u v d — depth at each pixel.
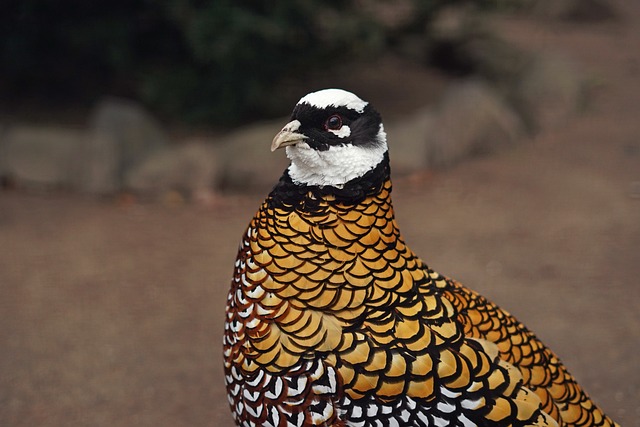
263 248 3.44
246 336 3.49
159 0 11.84
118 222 9.45
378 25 12.51
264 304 3.43
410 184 10.39
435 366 3.41
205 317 7.39
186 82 12.67
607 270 8.16
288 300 3.40
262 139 10.55
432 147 11.01
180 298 7.73
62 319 7.34
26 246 8.80
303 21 11.97
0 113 13.27
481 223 9.30
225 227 9.34
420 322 3.46
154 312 7.47
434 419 3.43
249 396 3.55
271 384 3.46
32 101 13.85
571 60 14.82
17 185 10.35
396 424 3.44
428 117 11.40
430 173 10.69
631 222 9.23
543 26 20.61
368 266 3.41
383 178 3.43
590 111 13.27
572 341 6.85
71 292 7.83
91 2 12.48
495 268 8.27
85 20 12.56
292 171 3.42
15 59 13.20
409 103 14.26
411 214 9.58
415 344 3.42
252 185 10.27
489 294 7.72
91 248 8.77
